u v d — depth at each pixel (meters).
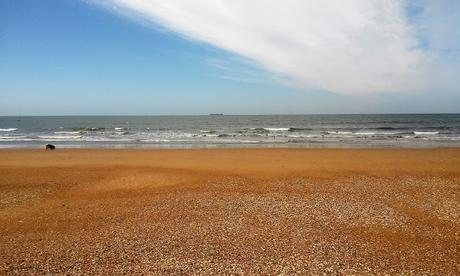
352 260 7.06
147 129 59.41
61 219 9.95
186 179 15.47
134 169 18.06
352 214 10.30
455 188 13.67
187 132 50.50
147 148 29.23
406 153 24.17
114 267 6.72
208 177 15.88
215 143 33.91
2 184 14.54
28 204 11.59
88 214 10.42
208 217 10.05
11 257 7.25
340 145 31.09
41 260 7.08
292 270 6.57
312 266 6.75
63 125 80.50
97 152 26.02
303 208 10.93
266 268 6.65
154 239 8.29
